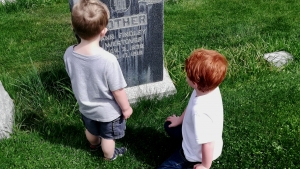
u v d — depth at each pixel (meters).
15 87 4.01
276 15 5.94
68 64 2.59
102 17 2.41
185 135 2.76
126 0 3.42
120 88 2.61
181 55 4.75
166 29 5.67
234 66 4.40
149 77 4.02
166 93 4.01
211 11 6.18
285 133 3.26
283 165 2.99
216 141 2.72
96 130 2.94
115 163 3.17
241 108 3.63
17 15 6.12
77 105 3.77
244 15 6.00
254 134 3.28
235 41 5.15
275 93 3.81
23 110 3.75
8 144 3.27
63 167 3.11
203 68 2.41
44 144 3.31
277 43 4.90
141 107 3.78
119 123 2.87
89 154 3.25
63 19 5.98
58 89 4.01
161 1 3.53
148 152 3.27
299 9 6.09
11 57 4.95
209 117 2.49
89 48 2.48
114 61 2.50
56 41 5.35
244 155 3.10
